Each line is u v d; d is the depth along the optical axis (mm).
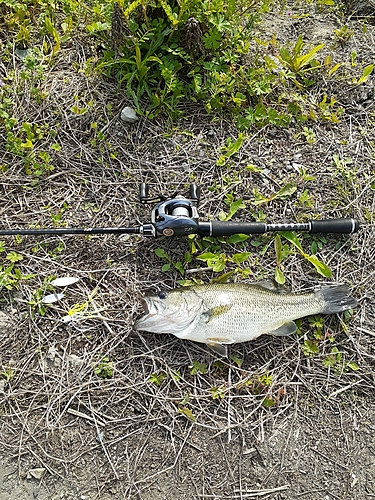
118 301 684
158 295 630
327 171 793
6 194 739
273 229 704
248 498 606
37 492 596
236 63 856
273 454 625
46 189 749
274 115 810
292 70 859
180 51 787
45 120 786
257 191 771
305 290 706
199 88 793
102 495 599
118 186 757
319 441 637
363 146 817
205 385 648
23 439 614
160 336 667
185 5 745
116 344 658
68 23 837
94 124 773
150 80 807
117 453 615
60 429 620
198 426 629
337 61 903
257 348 670
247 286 658
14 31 852
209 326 640
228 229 691
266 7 848
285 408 648
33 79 799
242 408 642
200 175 772
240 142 754
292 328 660
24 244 708
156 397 637
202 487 608
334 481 620
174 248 718
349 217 762
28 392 633
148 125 796
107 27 788
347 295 677
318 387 662
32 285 687
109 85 815
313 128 827
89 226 730
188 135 795
